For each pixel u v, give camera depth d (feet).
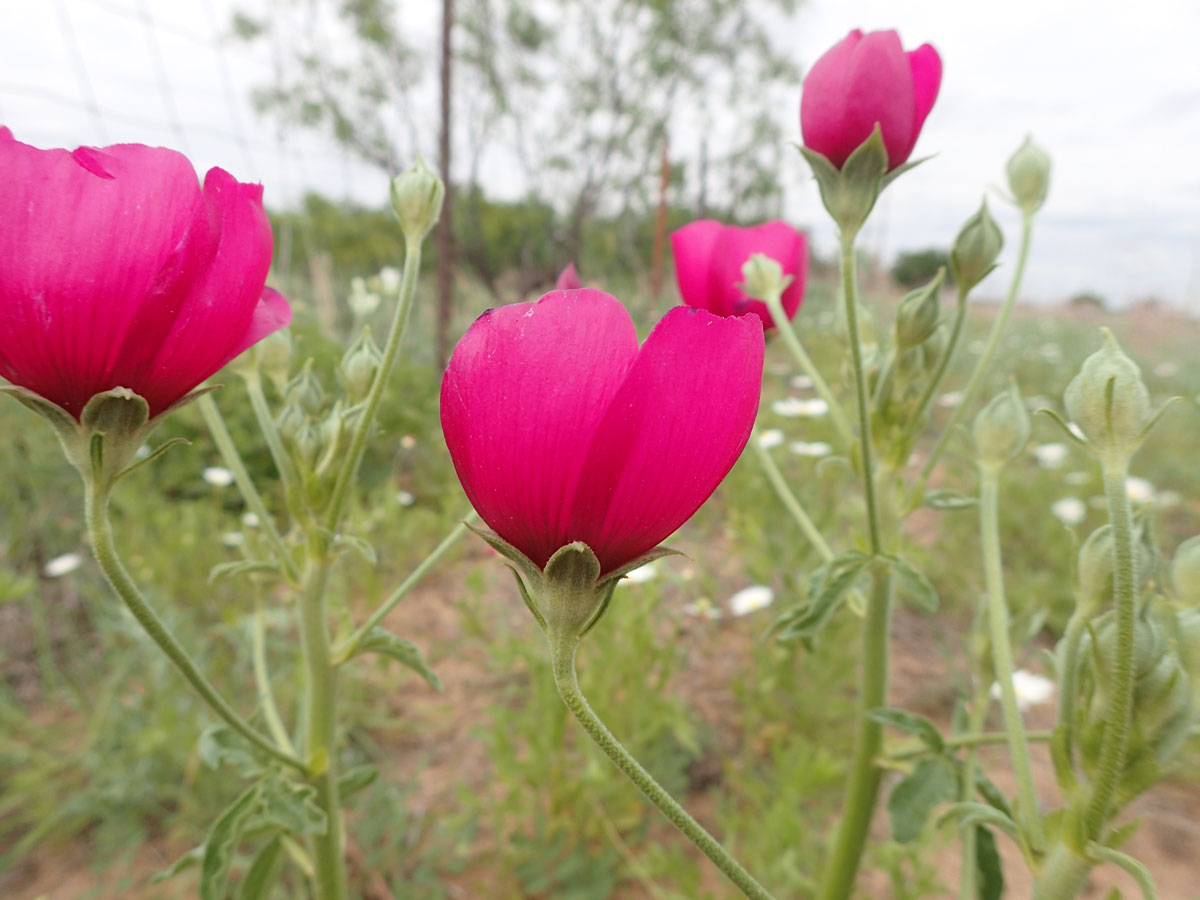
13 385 0.37
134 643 1.45
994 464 0.59
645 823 1.21
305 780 0.65
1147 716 0.40
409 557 2.00
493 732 1.21
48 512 1.89
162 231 0.35
